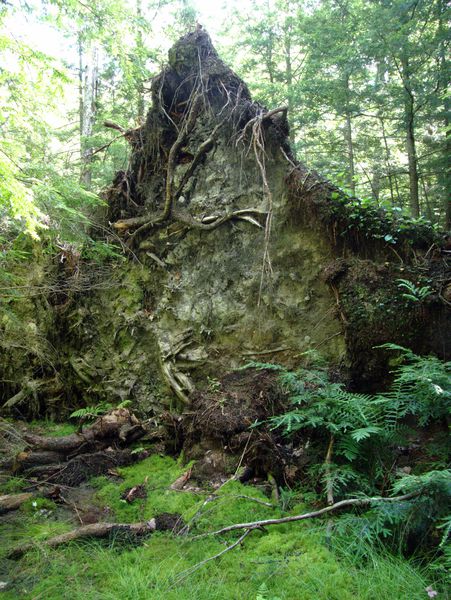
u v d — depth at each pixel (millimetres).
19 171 3973
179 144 5828
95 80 12664
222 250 5426
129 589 2480
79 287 6156
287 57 13484
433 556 2574
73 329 6289
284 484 3660
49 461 4461
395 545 2695
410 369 3311
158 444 4852
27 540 3080
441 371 3270
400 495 3020
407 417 3975
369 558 2602
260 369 4711
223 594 2410
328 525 2883
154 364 5555
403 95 8977
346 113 10430
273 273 5008
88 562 2807
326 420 3492
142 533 3137
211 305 5305
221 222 5402
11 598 2492
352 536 2758
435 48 8172
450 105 8766
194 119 5945
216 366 5066
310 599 2312
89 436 4711
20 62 3893
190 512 3344
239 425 4074
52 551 2932
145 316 5785
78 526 3357
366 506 3055
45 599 2461
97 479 4176
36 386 6398
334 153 13000
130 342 5812
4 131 4598
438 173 9367
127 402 5195
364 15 9016
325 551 2689
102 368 5930
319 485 3404
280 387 4355
